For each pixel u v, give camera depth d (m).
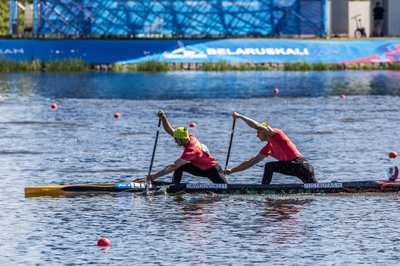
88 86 127.88
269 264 41.34
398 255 42.72
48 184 58.72
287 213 50.72
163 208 51.94
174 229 47.28
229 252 43.16
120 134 81.81
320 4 161.00
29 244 44.50
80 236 45.97
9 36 157.50
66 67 151.75
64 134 81.62
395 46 161.62
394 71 156.12
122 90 122.75
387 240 45.22
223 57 157.75
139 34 158.25
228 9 159.12
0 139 78.12
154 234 46.31
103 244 44.25
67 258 42.25
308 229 47.22
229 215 50.19
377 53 160.75
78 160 67.81
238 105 105.75
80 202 53.56
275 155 55.88
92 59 154.88
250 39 158.25
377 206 52.38
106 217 49.91
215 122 90.31
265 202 53.41
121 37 159.38
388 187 55.44
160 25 157.88
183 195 55.44
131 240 45.25
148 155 70.25
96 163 66.56
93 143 76.25
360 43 160.50
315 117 94.19
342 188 55.34
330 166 65.19
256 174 62.69
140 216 50.09
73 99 111.50
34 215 50.28
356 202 53.41
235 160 68.25
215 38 158.38
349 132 82.69
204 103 108.00
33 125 87.75
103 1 156.75
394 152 69.06
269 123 89.31
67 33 156.75
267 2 160.12
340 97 114.50
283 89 124.62
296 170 55.53
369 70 158.50
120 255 42.72
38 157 69.00
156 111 99.69
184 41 157.50
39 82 133.00
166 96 115.75
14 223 48.53
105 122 90.19
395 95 116.94
